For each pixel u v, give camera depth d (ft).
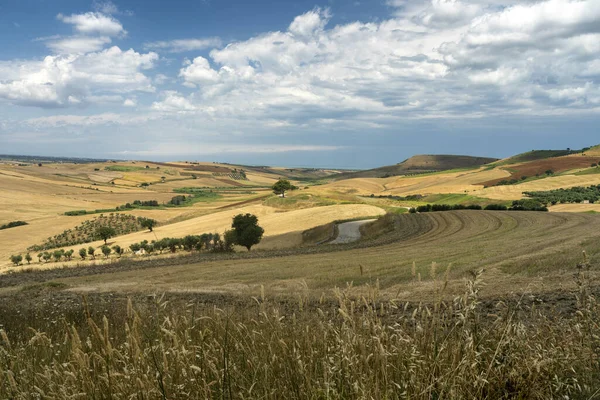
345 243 193.06
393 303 12.43
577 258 58.54
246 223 201.05
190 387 9.79
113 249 265.34
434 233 192.03
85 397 9.88
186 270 115.65
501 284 42.45
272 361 10.94
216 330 13.91
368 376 10.16
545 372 11.34
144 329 13.42
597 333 14.02
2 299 71.05
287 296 47.26
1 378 10.91
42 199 544.62
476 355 10.65
